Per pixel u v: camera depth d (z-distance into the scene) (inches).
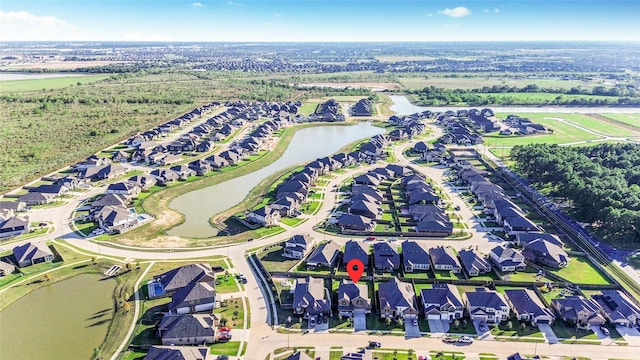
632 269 5310.0
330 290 4913.9
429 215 6510.8
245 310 4584.2
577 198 6692.9
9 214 6673.2
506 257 5349.4
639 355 3964.1
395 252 5511.8
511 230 6205.7
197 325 4153.5
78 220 6628.9
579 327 4318.4
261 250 5762.8
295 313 4530.0
